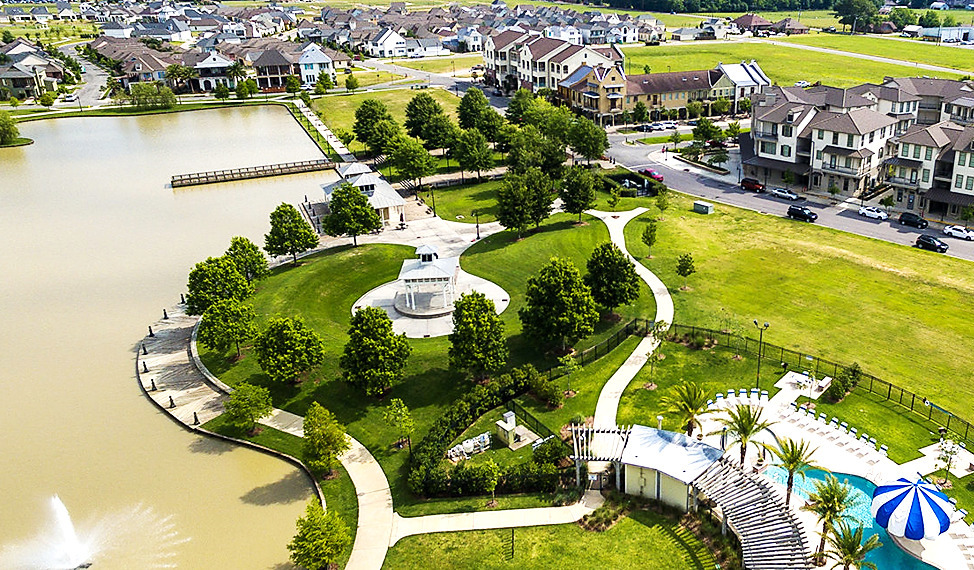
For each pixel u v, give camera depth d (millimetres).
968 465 47688
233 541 45625
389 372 56531
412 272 72562
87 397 62406
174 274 87188
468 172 125688
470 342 57625
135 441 56281
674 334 66375
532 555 42250
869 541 38531
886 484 43375
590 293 64000
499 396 57219
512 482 48094
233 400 53969
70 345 71125
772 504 42562
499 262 84750
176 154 145875
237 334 63031
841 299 71562
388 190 102312
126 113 181500
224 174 128000
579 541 43156
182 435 56812
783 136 110000
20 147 153000
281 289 78438
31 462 54188
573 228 94375
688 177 118062
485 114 135500
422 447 50531
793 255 82938
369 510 46938
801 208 96750
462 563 41938
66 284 85062
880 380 56562
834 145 102875
